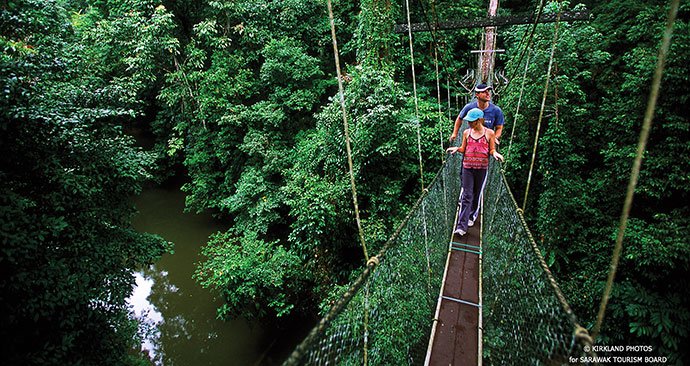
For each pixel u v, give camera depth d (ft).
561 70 18.93
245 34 30.83
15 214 10.61
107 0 34.71
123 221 17.54
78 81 17.93
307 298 20.81
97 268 13.60
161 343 22.00
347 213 19.89
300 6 31.58
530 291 5.31
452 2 30.17
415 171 20.72
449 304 7.64
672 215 13.85
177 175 39.86
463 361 6.24
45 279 10.99
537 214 19.45
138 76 29.63
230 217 32.04
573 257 17.07
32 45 15.35
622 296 13.76
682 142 13.97
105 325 13.55
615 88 18.17
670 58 13.92
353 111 20.38
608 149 16.51
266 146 27.37
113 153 15.83
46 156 12.78
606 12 21.53
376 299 5.31
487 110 10.79
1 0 14.96
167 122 36.73
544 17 17.17
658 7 16.02
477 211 10.78
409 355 6.08
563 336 3.84
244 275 18.74
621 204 15.78
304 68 29.12
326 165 21.43
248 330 21.75
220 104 29.58
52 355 11.32
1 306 10.53
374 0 22.79
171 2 32.45
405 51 27.61
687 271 12.86
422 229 7.75
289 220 25.86
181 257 29.09
